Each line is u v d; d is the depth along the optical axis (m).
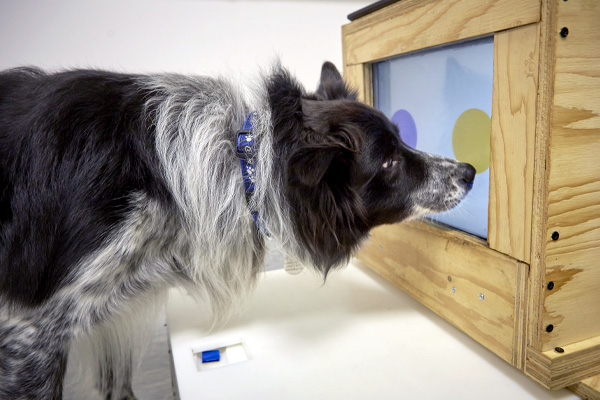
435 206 1.27
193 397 1.06
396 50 1.34
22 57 1.77
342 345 1.25
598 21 0.87
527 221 0.97
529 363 1.03
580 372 1.01
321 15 2.10
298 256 1.24
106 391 1.40
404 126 1.51
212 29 1.96
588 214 0.96
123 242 1.02
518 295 1.02
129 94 1.12
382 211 1.27
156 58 1.93
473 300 1.18
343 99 1.36
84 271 1.00
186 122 1.14
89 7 1.79
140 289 1.13
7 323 1.03
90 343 1.34
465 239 1.18
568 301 1.00
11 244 1.01
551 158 0.90
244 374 1.13
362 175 1.19
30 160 1.01
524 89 0.93
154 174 1.07
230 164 1.18
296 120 1.12
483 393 1.04
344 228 1.18
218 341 1.30
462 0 1.05
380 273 1.66
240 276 1.29
